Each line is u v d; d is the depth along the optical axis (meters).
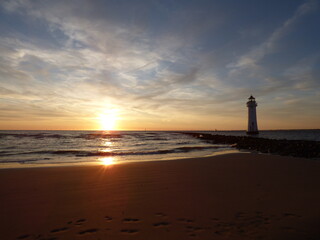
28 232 3.61
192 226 3.75
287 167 9.62
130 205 4.87
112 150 20.97
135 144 30.67
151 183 6.90
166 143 33.34
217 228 3.65
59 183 6.95
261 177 7.58
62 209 4.65
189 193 5.75
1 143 28.89
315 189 5.97
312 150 16.47
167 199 5.27
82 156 15.97
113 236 3.43
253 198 5.23
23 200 5.27
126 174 8.33
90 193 5.84
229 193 5.69
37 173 8.52
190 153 18.02
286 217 4.06
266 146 21.67
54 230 3.67
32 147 24.12
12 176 7.95
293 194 5.52
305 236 3.33
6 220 4.09
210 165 10.39
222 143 34.00
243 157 13.62
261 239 3.26
